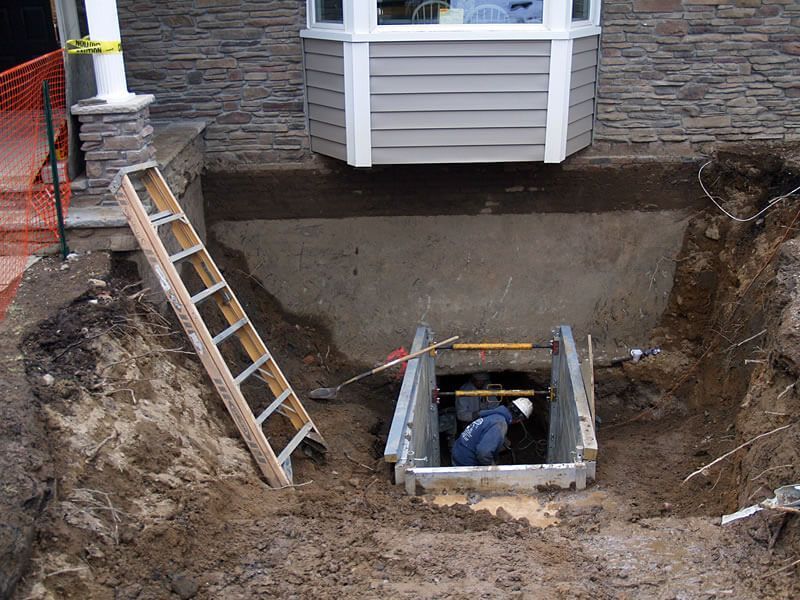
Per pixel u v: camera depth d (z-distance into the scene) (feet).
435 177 26.89
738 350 22.86
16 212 19.40
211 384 20.01
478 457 21.94
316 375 26.73
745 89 26.18
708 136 26.73
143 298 19.35
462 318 28.45
